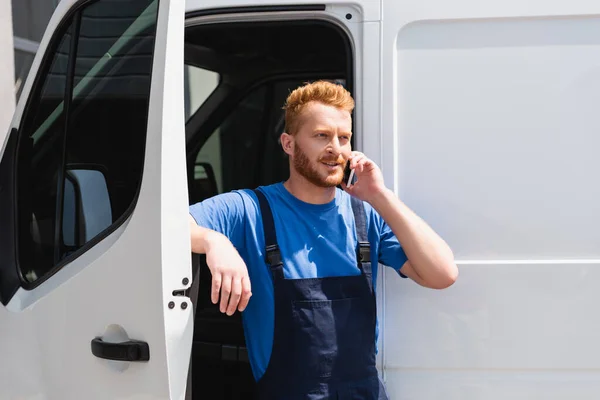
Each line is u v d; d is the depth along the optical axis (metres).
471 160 2.05
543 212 2.04
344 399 1.85
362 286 1.91
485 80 2.05
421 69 2.07
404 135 2.07
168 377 1.58
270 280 1.87
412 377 2.08
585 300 2.02
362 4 2.09
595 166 2.03
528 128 2.04
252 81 3.47
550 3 2.03
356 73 2.10
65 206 1.97
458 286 2.05
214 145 3.49
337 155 1.86
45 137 2.09
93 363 1.73
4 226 2.14
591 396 2.04
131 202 1.75
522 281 2.03
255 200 1.93
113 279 1.68
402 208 1.91
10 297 2.05
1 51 3.94
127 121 1.81
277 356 1.84
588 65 2.04
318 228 1.92
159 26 1.63
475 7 2.04
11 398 1.97
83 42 2.01
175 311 1.58
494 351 2.05
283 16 2.13
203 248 1.72
